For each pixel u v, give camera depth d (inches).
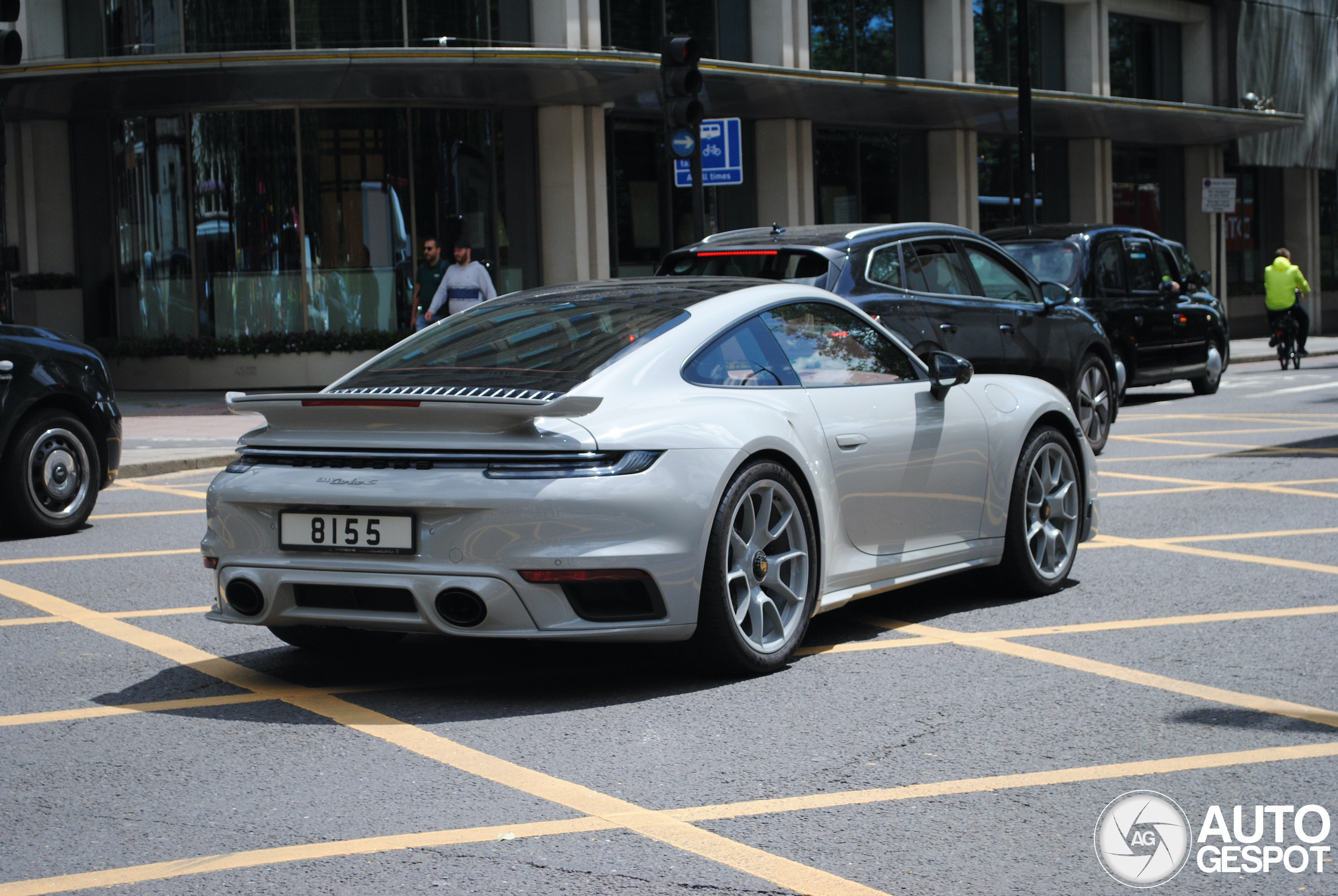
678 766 168.6
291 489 197.9
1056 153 1230.3
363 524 194.1
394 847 144.0
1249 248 1418.6
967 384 253.4
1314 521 340.5
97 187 846.5
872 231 368.8
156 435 586.6
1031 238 600.1
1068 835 144.4
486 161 845.2
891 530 232.5
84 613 266.8
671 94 519.8
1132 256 621.9
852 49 1042.7
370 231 823.7
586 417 193.0
